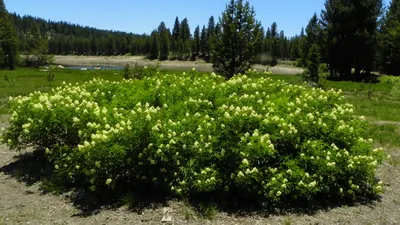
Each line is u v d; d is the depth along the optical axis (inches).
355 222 195.9
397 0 2522.1
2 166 273.4
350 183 218.8
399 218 201.8
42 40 3164.4
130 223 191.0
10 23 3169.3
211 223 191.9
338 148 229.6
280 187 199.3
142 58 5231.3
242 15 575.2
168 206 206.2
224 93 280.1
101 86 326.6
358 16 1694.1
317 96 283.7
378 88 1211.2
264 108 244.1
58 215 200.7
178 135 217.9
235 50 569.3
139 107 244.4
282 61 4215.1
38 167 266.2
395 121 528.1
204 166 211.8
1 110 536.1
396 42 2007.9
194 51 4815.5
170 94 284.7
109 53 5959.6
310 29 2075.5
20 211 204.4
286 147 221.0
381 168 287.6
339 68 1754.4
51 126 241.4
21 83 1262.3
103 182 213.3
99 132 220.5
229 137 207.9
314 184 199.2
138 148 209.0
